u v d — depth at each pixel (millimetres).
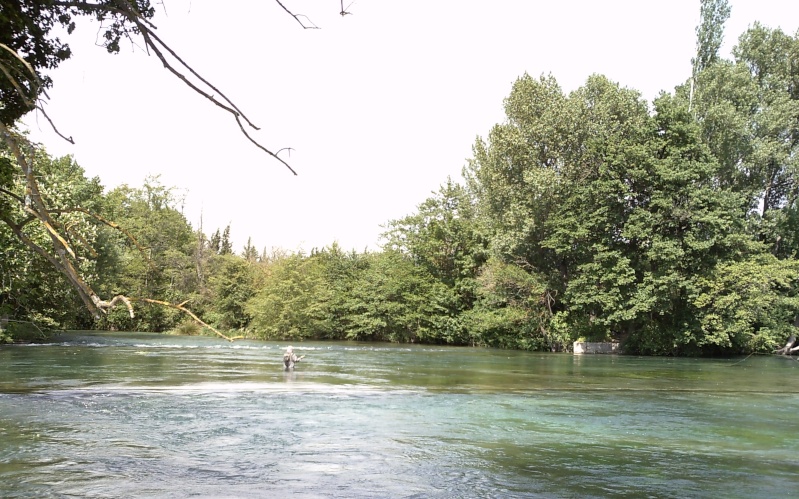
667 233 43438
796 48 50500
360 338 58719
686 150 42969
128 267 65125
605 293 43438
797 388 22031
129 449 10539
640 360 37719
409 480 9008
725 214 42312
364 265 64562
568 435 12602
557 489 8695
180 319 65000
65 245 5215
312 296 58688
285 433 12219
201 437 11664
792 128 49250
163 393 17344
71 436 11469
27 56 8844
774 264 42812
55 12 8500
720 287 40969
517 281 47625
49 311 40469
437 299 54156
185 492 8117
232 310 63250
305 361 31344
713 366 33281
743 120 46656
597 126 46250
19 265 29266
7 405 14812
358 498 8062
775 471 9859
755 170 49562
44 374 21422
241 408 15109
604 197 43844
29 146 5227
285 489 8383
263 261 83000
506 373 26250
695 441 12195
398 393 18469
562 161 47500
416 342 56500
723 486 8969
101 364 25609
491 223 55906
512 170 48875
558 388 20734
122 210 76562
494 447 11375
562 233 45250
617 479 9266
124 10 5734
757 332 44875
